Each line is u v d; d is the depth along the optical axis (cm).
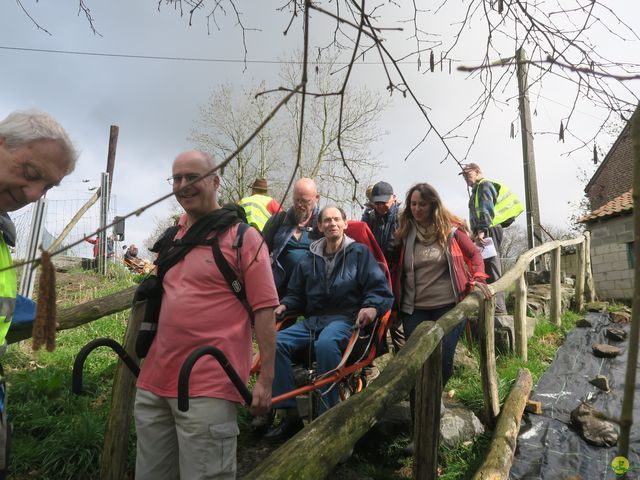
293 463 156
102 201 1012
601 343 650
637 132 99
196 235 220
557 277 738
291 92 101
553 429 416
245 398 208
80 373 210
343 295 376
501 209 666
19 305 222
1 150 157
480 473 313
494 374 422
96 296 822
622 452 98
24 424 356
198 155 223
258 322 219
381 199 456
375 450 377
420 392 284
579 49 166
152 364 221
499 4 173
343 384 361
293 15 176
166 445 222
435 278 393
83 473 314
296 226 449
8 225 174
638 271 96
